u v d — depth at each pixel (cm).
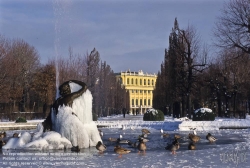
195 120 4000
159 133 3278
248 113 6769
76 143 2012
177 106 6169
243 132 3203
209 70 5809
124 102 11412
